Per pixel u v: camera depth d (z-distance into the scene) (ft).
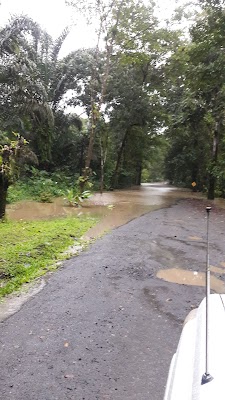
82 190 63.82
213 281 20.95
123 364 12.09
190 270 22.99
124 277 21.16
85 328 14.60
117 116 97.50
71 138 102.58
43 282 20.01
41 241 27.53
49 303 17.08
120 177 120.57
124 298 17.93
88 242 29.96
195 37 60.13
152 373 11.62
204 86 67.92
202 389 5.50
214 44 58.49
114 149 118.42
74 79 96.73
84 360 12.27
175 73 98.48
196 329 7.55
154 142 129.90
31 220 39.11
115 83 93.81
